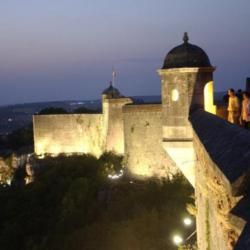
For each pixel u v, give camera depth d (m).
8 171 61.84
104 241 30.97
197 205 13.23
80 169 48.16
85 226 34.28
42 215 39.31
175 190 38.16
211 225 9.73
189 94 17.59
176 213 32.38
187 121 17.55
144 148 46.59
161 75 18.22
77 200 39.06
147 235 30.22
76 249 31.08
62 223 35.53
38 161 54.56
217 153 7.91
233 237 6.47
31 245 33.97
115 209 36.34
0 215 41.19
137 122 47.09
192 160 17.69
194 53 17.97
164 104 18.11
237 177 5.80
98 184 42.44
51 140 57.66
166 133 18.02
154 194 38.22
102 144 54.41
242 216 5.08
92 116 55.72
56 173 48.19
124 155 48.69
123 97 54.12
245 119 15.03
